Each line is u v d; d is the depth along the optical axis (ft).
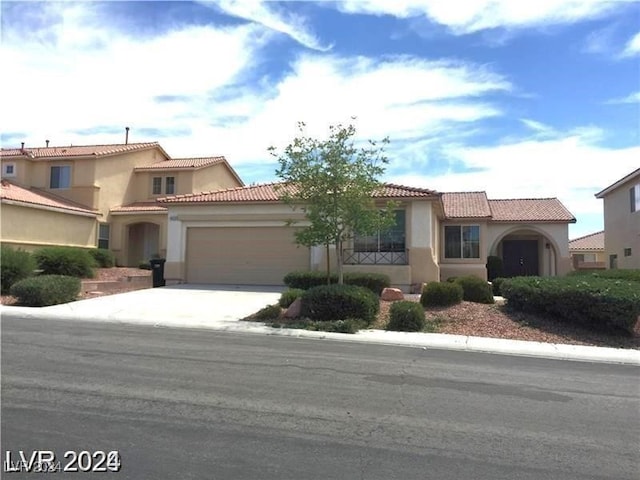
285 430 17.11
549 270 97.40
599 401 21.84
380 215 48.11
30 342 31.68
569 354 33.50
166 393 20.97
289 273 64.44
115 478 13.38
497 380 25.23
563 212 94.07
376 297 45.42
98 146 105.81
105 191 97.25
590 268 102.32
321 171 45.60
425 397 21.58
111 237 98.07
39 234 82.64
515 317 43.96
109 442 15.70
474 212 87.51
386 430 17.42
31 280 51.78
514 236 100.32
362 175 46.16
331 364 27.55
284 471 13.99
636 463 15.23
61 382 22.24
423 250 65.51
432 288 48.52
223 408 19.24
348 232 48.70
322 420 18.21
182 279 72.74
